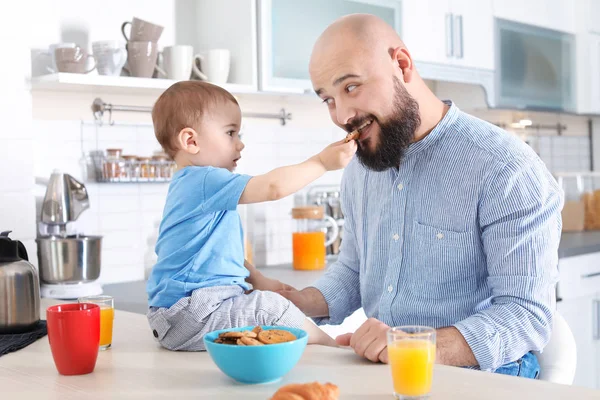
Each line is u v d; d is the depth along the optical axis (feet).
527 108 11.48
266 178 4.59
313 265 9.37
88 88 7.72
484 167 4.85
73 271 7.22
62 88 7.66
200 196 4.66
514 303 4.57
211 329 4.42
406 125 4.81
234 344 3.74
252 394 3.48
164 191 8.84
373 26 4.79
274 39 8.46
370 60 4.69
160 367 4.05
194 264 4.58
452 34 10.17
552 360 5.07
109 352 4.46
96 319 3.98
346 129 4.99
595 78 12.50
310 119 10.26
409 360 3.27
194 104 4.88
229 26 8.60
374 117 4.79
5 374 4.04
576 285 10.04
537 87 11.62
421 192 5.08
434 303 5.04
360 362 4.05
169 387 3.64
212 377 3.81
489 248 4.80
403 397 3.31
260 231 9.75
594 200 12.76
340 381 3.66
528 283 4.59
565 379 4.98
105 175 8.04
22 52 7.03
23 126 7.04
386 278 5.21
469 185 4.89
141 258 8.62
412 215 5.11
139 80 7.58
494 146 4.91
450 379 3.65
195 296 4.44
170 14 8.76
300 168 4.66
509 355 4.48
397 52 4.83
